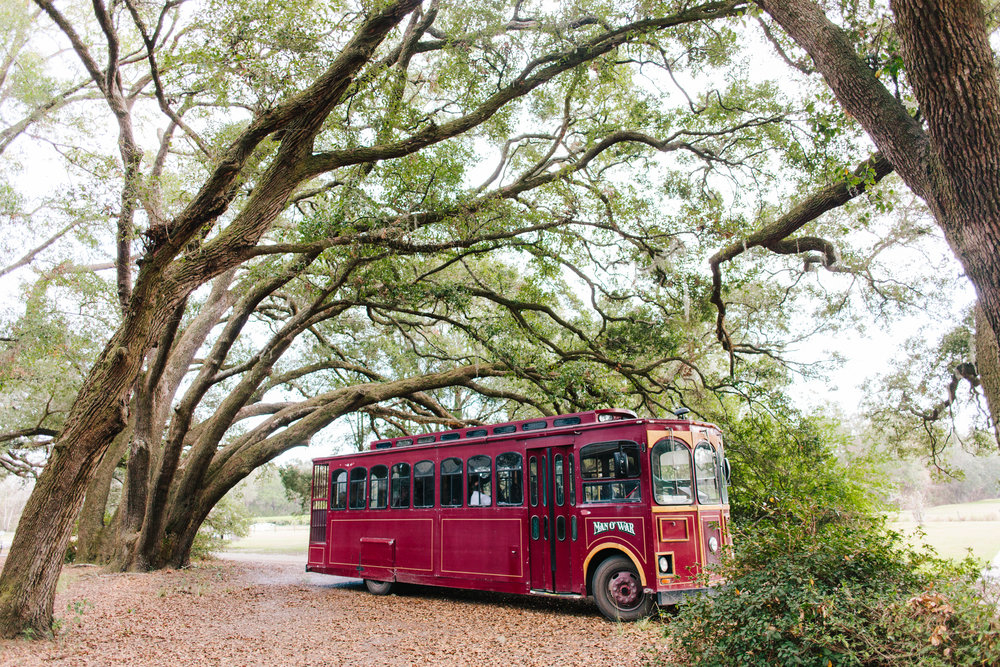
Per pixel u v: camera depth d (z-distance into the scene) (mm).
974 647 5305
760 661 6301
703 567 8391
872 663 5938
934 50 5891
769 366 19312
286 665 8703
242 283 20344
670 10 14094
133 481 20500
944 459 20938
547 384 19016
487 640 10086
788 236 15602
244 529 32781
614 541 11789
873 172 10117
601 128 18000
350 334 25531
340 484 17734
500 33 14828
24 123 17938
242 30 12453
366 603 14156
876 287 17641
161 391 22531
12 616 9914
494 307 23125
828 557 7043
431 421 24047
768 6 8258
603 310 21109
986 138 5840
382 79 13625
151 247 10898
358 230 15195
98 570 19984
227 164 11211
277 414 22625
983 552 16375
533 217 17297
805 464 16453
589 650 9133
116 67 14625
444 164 15664
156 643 10102
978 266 5898
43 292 18922
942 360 18562
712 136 17312
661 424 12039
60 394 24609
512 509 13438
